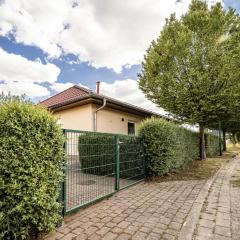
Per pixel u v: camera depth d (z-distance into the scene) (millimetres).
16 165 3021
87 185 4926
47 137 3498
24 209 3053
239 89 11172
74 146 4527
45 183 3355
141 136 7648
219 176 8625
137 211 4516
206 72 11289
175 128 9117
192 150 12250
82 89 14203
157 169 7746
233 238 3408
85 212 4453
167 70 11992
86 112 11805
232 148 31484
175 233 3531
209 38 11430
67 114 12820
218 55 11156
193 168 10453
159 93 12406
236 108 12547
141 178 7469
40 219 3268
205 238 3406
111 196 5590
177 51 11508
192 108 11656
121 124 13945
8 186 2982
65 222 3951
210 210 4641
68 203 4375
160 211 4516
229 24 12273
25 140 3176
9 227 2994
